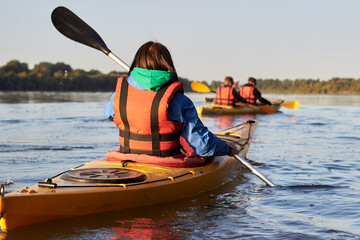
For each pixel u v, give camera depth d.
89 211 2.71
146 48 3.14
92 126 8.50
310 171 4.50
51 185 2.63
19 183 3.68
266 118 11.12
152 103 3.08
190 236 2.48
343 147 6.20
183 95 3.17
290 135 7.60
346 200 3.35
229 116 11.41
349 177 4.23
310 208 3.12
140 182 2.96
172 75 3.12
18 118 9.80
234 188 3.75
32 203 2.48
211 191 3.61
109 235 2.46
